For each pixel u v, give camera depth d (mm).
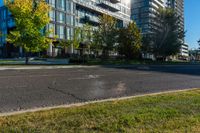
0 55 59531
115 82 13703
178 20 65188
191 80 15797
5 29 56625
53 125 5301
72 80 14203
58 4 55312
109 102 7840
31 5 30203
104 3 76375
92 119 5777
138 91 10789
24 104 7680
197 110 6797
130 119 5777
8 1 30125
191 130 5047
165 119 5844
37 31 30422
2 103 7746
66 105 7410
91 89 11000
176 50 63188
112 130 4992
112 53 57062
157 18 63969
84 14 67062
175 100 8219
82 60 40562
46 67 26953
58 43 54094
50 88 10945
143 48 59969
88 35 49625
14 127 5133
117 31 48844
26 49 30719
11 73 18641
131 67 30641
